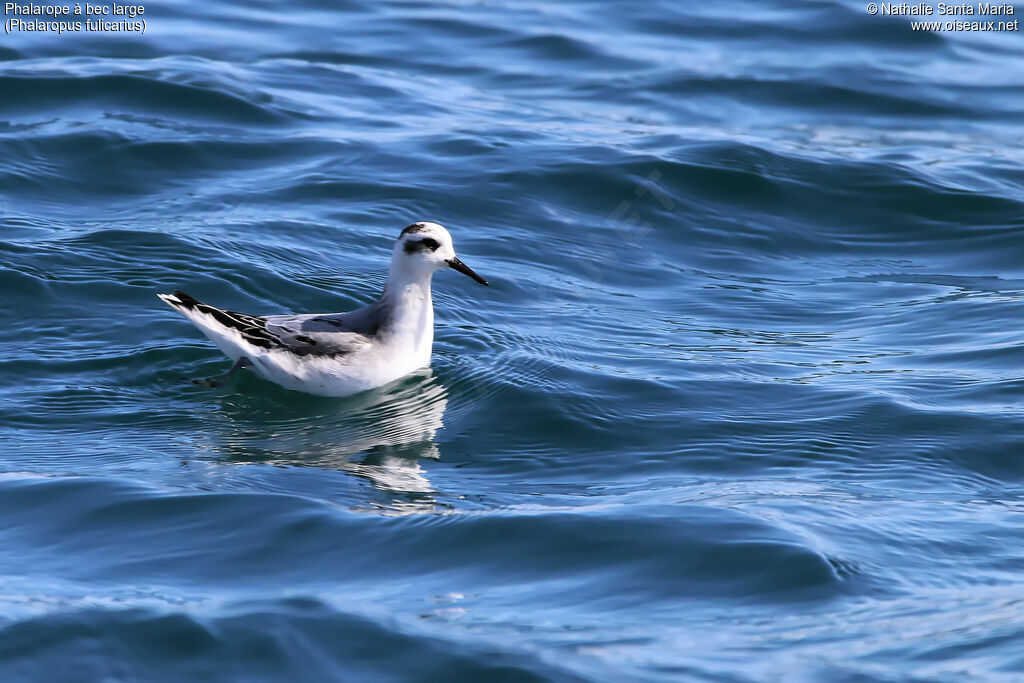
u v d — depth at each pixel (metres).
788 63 28.80
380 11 31.44
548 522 10.73
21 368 14.28
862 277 18.77
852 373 15.09
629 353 15.70
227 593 9.45
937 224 20.64
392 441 13.27
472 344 15.81
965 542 10.59
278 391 14.38
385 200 20.03
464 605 9.32
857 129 25.34
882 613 9.20
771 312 17.36
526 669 8.32
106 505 11.09
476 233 19.23
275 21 30.06
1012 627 8.89
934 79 28.38
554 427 13.59
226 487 11.59
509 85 26.91
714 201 21.06
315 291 16.77
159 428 13.31
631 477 12.34
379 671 8.36
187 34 28.34
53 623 8.78
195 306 13.89
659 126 24.47
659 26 31.23
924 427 13.45
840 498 11.59
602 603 9.40
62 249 16.98
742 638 8.82
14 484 11.52
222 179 20.58
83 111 22.61
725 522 10.66
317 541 10.47
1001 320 16.73
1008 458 12.82
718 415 13.86
